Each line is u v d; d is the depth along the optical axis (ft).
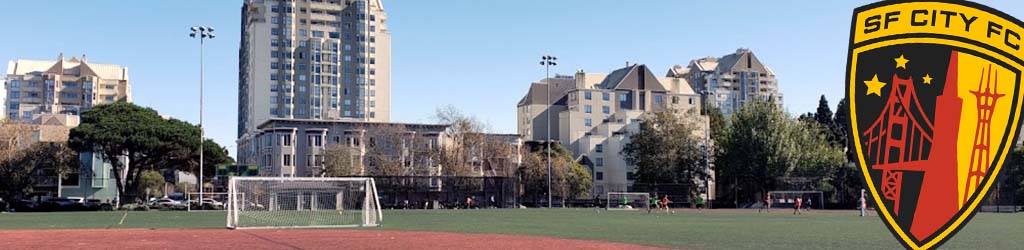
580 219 164.96
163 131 254.27
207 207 258.16
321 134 411.13
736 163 319.27
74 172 292.40
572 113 488.85
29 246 83.76
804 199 288.92
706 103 456.04
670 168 340.59
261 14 614.75
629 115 472.03
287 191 195.62
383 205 276.41
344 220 151.64
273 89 606.14
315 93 618.03
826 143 334.03
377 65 646.33
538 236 100.07
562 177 353.31
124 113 260.42
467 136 333.83
